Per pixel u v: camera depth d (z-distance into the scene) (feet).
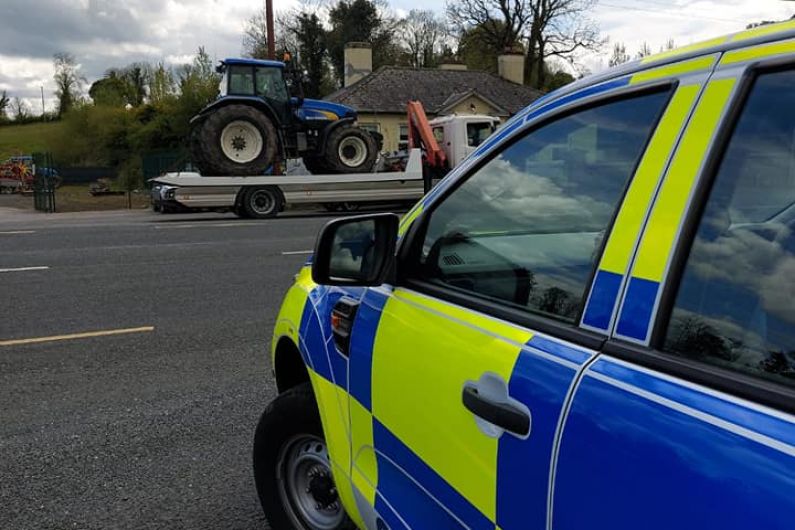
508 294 5.87
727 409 3.77
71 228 49.14
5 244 39.37
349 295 7.88
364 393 7.06
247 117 55.72
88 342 19.27
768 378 3.84
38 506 10.60
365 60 114.42
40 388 15.60
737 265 4.22
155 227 49.21
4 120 267.39
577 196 5.44
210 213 67.41
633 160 4.90
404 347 6.42
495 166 6.56
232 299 24.70
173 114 150.82
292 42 178.40
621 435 4.12
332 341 7.87
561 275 5.37
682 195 4.38
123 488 11.12
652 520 3.85
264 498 9.32
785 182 4.28
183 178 55.36
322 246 6.99
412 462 6.20
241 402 14.70
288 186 58.13
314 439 8.55
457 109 105.91
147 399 14.89
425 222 7.22
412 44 201.26
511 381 5.01
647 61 5.17
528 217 5.91
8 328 20.89
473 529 5.35
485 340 5.53
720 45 4.57
